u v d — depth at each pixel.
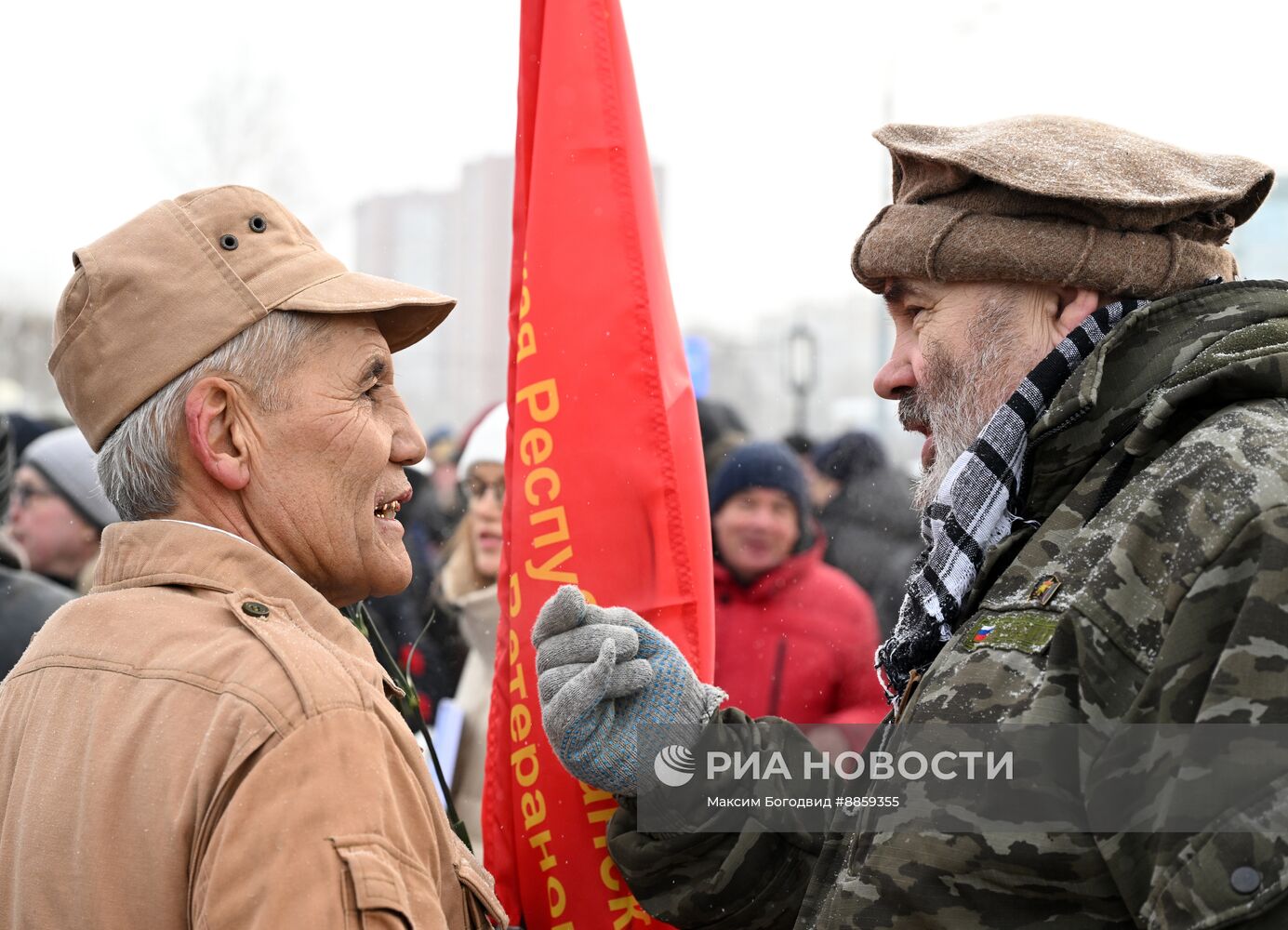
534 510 1.83
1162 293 1.51
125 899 1.25
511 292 1.92
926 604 1.51
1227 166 1.56
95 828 1.28
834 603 3.29
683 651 1.82
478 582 2.92
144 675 1.34
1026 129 1.61
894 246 1.63
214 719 1.27
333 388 1.50
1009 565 1.47
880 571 3.99
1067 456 1.47
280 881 1.19
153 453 1.46
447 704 2.77
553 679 1.66
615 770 1.66
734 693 3.20
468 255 19.17
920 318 1.66
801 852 1.69
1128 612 1.27
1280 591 1.17
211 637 1.35
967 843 1.29
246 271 1.48
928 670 1.46
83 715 1.35
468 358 19.17
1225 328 1.43
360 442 1.52
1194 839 1.15
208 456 1.45
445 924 1.29
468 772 2.73
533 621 1.82
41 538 3.76
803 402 10.80
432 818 1.39
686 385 1.89
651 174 1.90
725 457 3.48
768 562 3.26
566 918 1.78
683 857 1.68
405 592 3.27
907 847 1.33
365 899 1.20
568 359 1.83
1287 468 1.23
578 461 1.82
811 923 1.50
